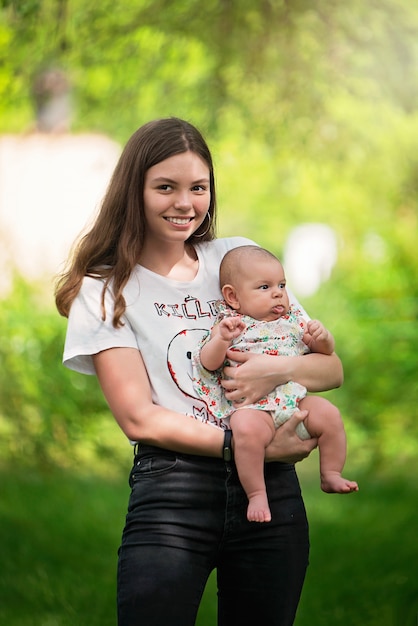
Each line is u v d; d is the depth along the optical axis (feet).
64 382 28.84
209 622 21.03
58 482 29.35
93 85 28.58
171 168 12.47
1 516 26.53
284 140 29.27
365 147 29.94
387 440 32.14
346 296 40.34
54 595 22.25
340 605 21.48
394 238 38.37
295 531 12.55
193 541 12.13
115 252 12.91
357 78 26.89
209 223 13.56
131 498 12.48
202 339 12.75
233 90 27.81
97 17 24.47
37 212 31.04
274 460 12.49
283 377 12.62
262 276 13.09
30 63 24.52
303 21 25.36
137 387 12.34
